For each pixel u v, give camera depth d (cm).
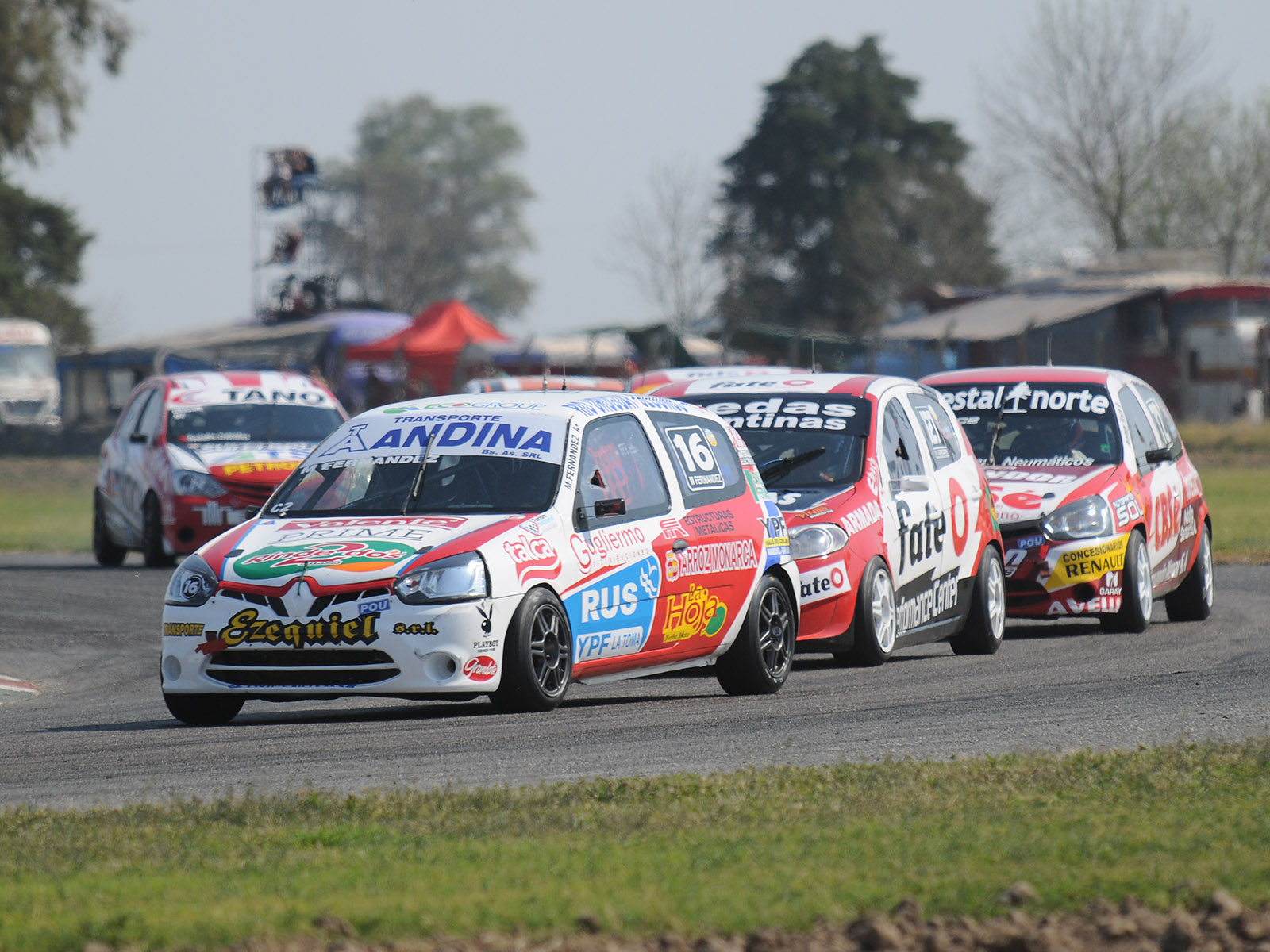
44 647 5372
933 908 1881
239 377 8119
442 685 3372
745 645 3956
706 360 16200
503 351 17250
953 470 4869
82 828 2434
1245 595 6353
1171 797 2495
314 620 3375
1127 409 5572
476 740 3247
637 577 3716
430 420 3850
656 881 1995
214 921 1831
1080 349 18812
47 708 4200
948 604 4700
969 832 2234
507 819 2422
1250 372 18525
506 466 3697
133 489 7819
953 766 2800
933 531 4647
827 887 1956
